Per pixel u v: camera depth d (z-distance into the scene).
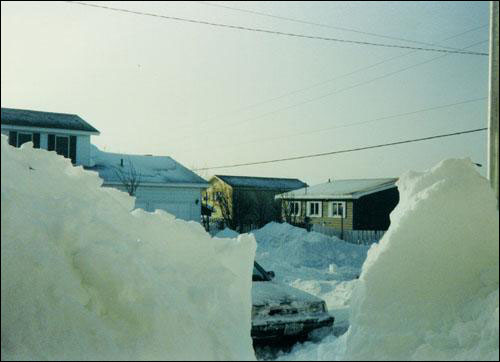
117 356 4.39
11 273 4.60
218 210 46.50
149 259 5.46
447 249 5.70
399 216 6.13
